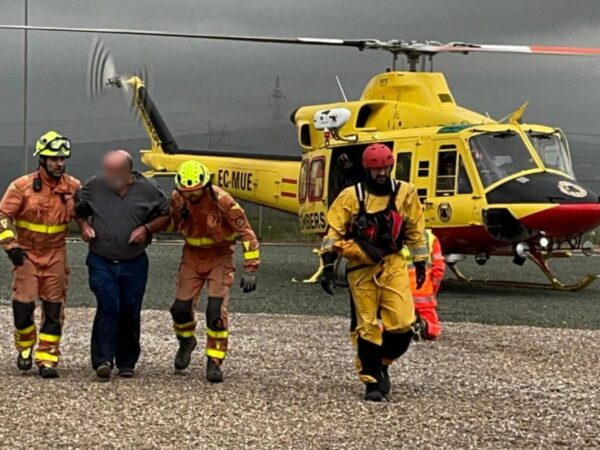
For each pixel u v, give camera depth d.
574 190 15.21
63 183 8.24
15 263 8.12
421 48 17.03
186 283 8.29
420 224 7.66
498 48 16.42
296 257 25.34
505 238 15.34
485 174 15.43
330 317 12.85
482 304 14.73
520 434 6.53
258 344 10.28
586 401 7.61
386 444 6.19
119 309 8.15
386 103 16.97
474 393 7.86
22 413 6.82
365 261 7.48
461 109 16.77
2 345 9.99
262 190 19.64
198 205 8.05
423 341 10.58
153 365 8.92
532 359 9.58
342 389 7.90
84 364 8.93
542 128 16.08
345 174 16.92
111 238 8.08
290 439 6.26
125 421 6.64
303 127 18.06
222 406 7.16
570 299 15.66
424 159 15.99
